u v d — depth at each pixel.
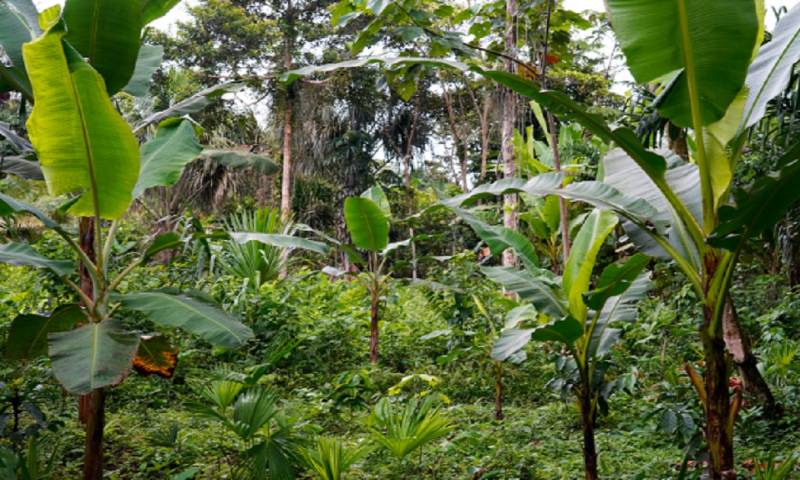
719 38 2.99
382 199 10.02
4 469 3.86
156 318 3.88
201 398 6.82
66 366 3.22
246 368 7.30
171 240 4.25
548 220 11.57
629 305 4.71
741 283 10.79
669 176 4.11
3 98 12.48
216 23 25.44
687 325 8.23
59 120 3.58
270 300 9.48
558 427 6.59
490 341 7.41
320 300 10.95
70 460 5.20
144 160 4.46
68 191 3.88
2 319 7.37
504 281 4.84
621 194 3.83
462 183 29.20
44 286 8.09
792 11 3.70
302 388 7.65
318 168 27.55
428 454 5.50
